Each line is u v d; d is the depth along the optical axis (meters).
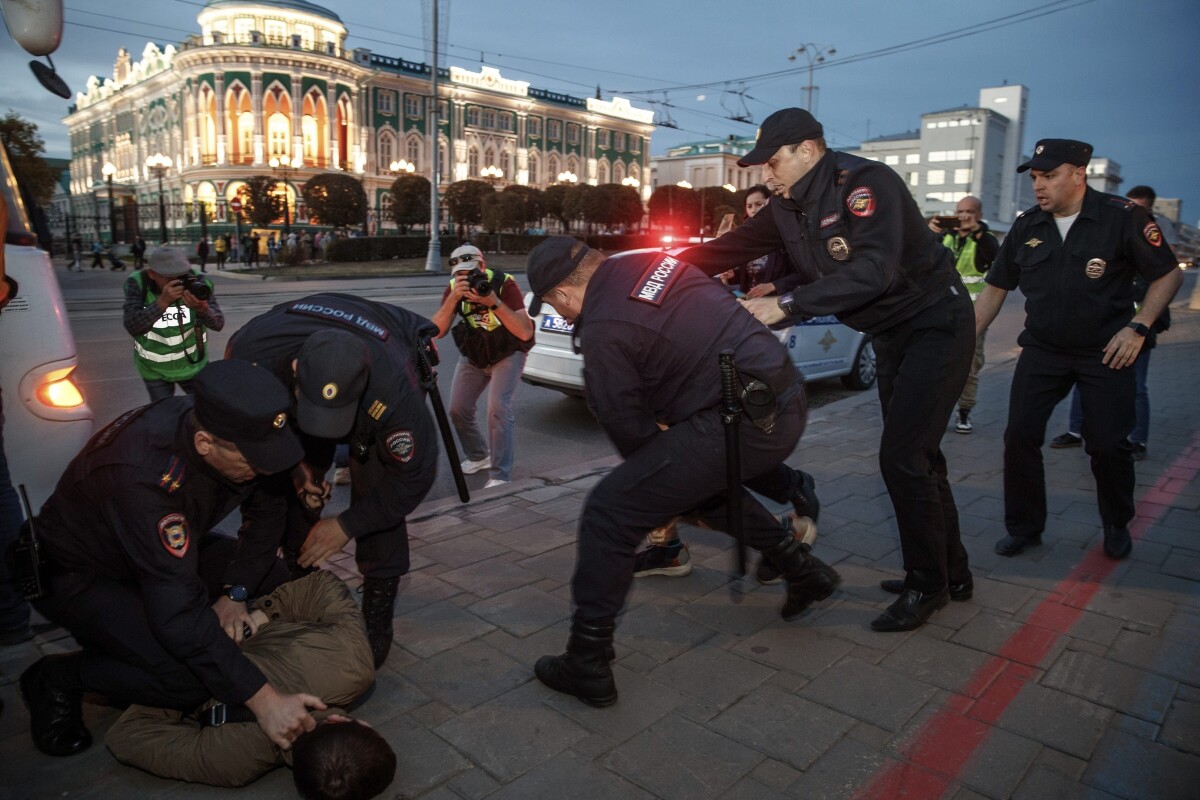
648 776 2.36
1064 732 2.55
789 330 7.37
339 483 5.26
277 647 2.55
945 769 2.38
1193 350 10.87
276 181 45.31
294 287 25.30
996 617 3.32
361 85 57.25
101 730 2.65
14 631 3.18
